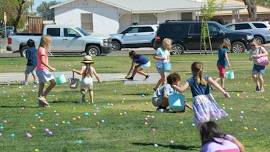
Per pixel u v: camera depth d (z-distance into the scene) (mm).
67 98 17609
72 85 17266
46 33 39094
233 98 17016
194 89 10148
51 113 14469
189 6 56281
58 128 12258
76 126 12477
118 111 14727
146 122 12836
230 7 59625
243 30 47281
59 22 55406
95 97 17844
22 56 38875
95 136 11336
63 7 55406
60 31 39188
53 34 39125
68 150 10000
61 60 34562
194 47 40156
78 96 18031
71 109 15188
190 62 31891
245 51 39906
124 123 12773
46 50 15648
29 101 17062
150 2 57438
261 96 17531
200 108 10008
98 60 34250
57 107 15594
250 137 11109
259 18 72188
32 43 22266
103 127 12312
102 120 13141
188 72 25984
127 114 14117
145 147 10242
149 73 26000
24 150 10031
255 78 18812
